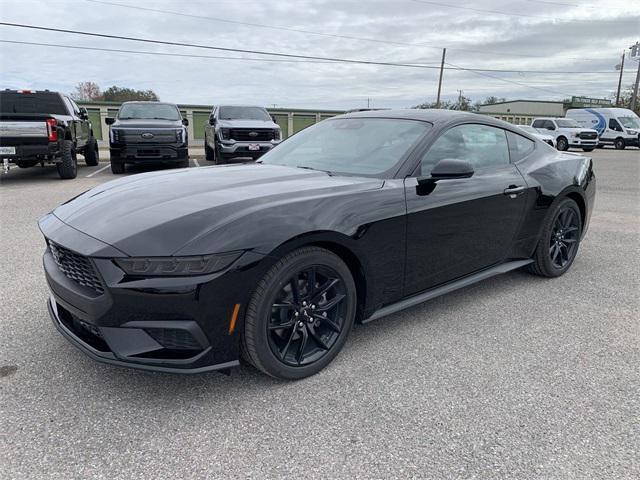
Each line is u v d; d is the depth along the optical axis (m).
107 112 28.77
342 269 2.81
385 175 3.18
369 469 2.08
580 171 4.62
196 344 2.39
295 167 3.59
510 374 2.87
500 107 74.94
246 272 2.40
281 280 2.54
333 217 2.72
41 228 2.98
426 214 3.19
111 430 2.31
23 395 2.58
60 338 3.22
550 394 2.66
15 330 3.33
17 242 5.69
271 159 3.95
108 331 2.38
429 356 3.07
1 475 2.01
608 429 2.37
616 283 4.49
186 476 2.03
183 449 2.19
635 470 2.09
